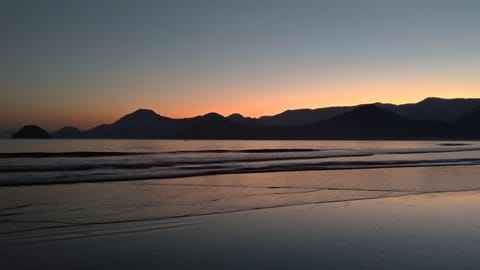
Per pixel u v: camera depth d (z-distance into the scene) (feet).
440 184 68.03
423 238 31.17
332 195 54.90
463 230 33.88
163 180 69.05
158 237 31.78
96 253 27.35
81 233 32.63
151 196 51.90
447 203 48.39
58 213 40.16
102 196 51.01
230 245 29.53
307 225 36.09
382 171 90.89
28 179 65.46
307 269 24.20
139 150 203.41
